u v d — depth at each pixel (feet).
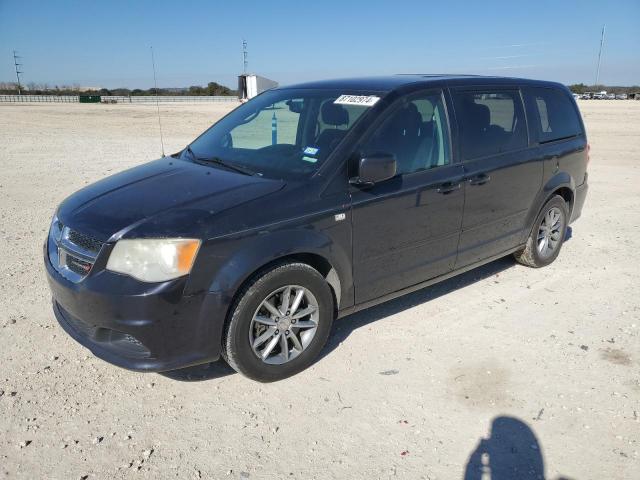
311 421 10.22
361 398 10.93
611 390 11.25
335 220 11.44
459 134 14.19
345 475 8.89
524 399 10.94
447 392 11.15
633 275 17.71
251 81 43.24
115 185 12.33
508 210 15.89
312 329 11.71
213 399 10.84
